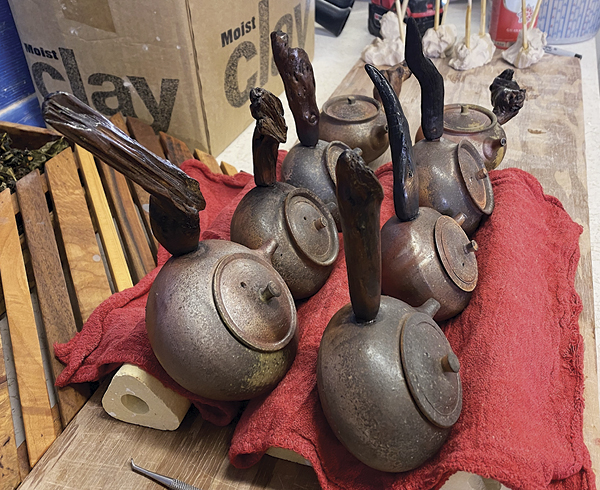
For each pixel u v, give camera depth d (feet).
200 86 3.80
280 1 4.50
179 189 1.72
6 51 4.19
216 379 1.77
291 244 2.25
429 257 2.12
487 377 1.82
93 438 2.11
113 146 1.54
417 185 2.18
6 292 2.55
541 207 2.91
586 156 4.01
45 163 3.32
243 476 1.97
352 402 1.63
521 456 1.58
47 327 2.49
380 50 5.11
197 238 1.89
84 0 3.58
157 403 2.01
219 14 3.74
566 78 4.70
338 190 1.44
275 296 1.86
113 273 2.86
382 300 1.83
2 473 1.99
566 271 2.54
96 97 4.09
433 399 1.63
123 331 2.21
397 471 1.71
